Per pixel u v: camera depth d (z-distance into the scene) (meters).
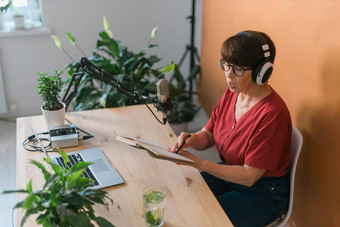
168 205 1.38
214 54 3.23
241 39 1.53
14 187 2.59
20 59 3.38
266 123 1.59
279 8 2.08
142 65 2.98
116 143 1.79
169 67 2.28
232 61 1.55
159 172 1.57
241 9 2.58
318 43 1.75
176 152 1.62
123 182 1.49
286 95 2.08
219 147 1.83
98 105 2.74
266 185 1.66
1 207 2.38
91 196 1.13
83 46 3.50
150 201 1.24
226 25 2.88
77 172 1.11
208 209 1.36
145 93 2.77
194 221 1.30
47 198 1.09
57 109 1.85
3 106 3.46
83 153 1.69
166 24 3.63
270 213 1.63
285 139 1.61
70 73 2.71
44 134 1.87
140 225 1.28
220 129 1.83
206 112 3.64
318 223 1.87
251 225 1.59
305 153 1.93
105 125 1.97
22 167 1.58
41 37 3.35
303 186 1.98
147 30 3.61
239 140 1.70
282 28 2.06
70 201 1.07
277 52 2.14
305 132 1.92
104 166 1.59
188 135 1.74
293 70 1.98
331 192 1.74
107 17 3.46
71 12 3.36
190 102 3.59
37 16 3.39
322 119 1.76
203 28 3.51
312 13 1.78
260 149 1.58
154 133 1.91
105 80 1.66
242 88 1.63
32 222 1.27
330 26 1.66
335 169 1.70
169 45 3.73
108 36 2.81
